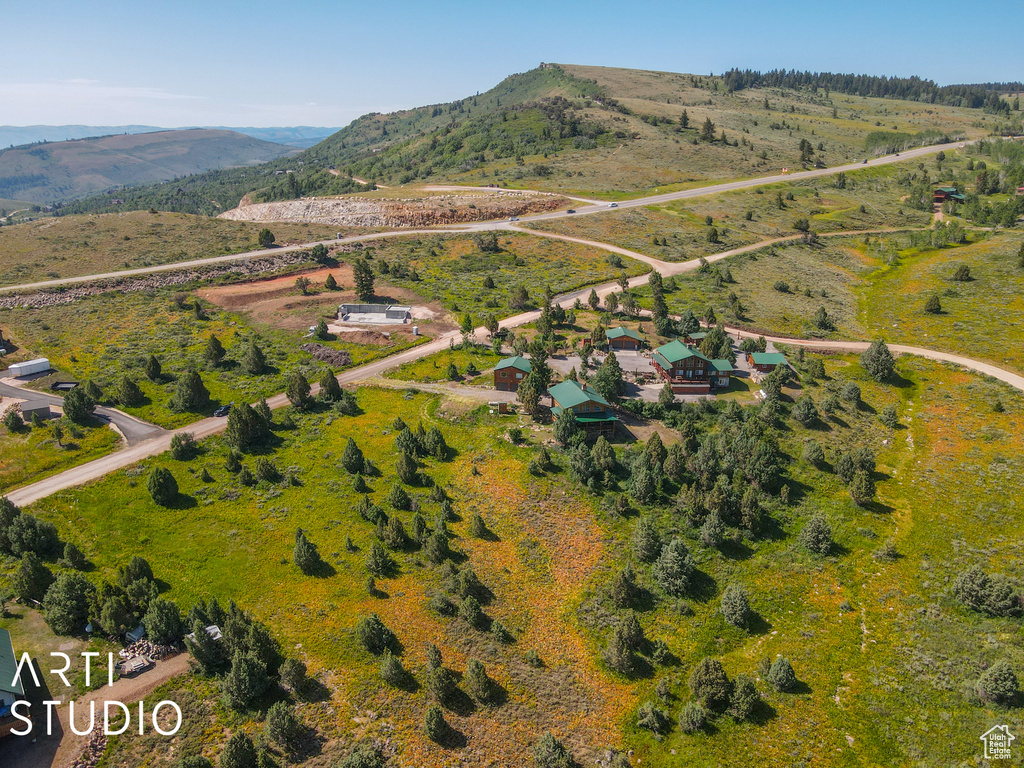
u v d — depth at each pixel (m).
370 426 94.12
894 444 89.62
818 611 63.38
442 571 66.38
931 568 66.94
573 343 116.75
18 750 46.19
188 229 184.88
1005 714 49.88
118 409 96.44
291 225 198.62
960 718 50.59
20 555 64.31
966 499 76.44
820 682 55.25
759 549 71.62
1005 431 87.69
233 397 101.69
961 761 47.28
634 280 151.88
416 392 103.31
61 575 59.41
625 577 63.62
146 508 74.62
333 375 101.31
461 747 49.00
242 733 45.97
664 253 169.25
